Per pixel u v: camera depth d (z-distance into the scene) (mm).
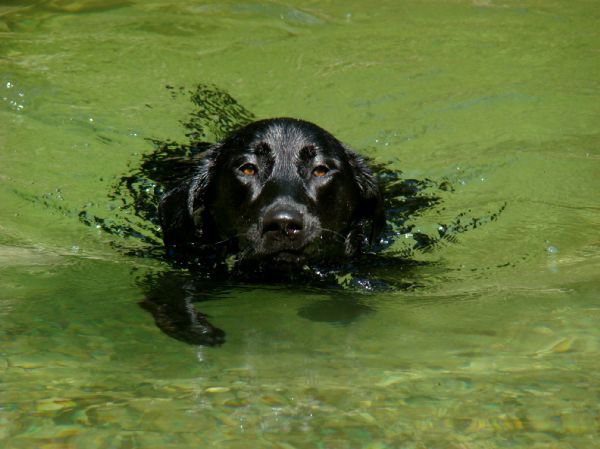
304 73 11547
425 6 14469
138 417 4383
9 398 4562
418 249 7660
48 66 11406
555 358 5160
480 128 10148
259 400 4594
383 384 4812
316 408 4508
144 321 5805
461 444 4156
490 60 12086
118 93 10797
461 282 6863
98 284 6602
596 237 7707
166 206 7621
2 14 13625
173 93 10875
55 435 4191
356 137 9930
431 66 11844
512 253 7449
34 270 6848
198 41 12578
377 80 11367
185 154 9383
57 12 13781
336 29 13258
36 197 8445
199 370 4992
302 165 6980
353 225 7707
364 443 4152
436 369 5016
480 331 5660
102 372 4934
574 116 10391
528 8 14320
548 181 8922
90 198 8508
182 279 6867
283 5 14242
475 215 8266
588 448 4113
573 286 6531
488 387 4762
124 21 13352
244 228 6875
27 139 9570
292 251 6586
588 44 12609
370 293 6652
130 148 9547
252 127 7320
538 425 4324
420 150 9672
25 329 5578
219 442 4156
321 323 5898
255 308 6254
